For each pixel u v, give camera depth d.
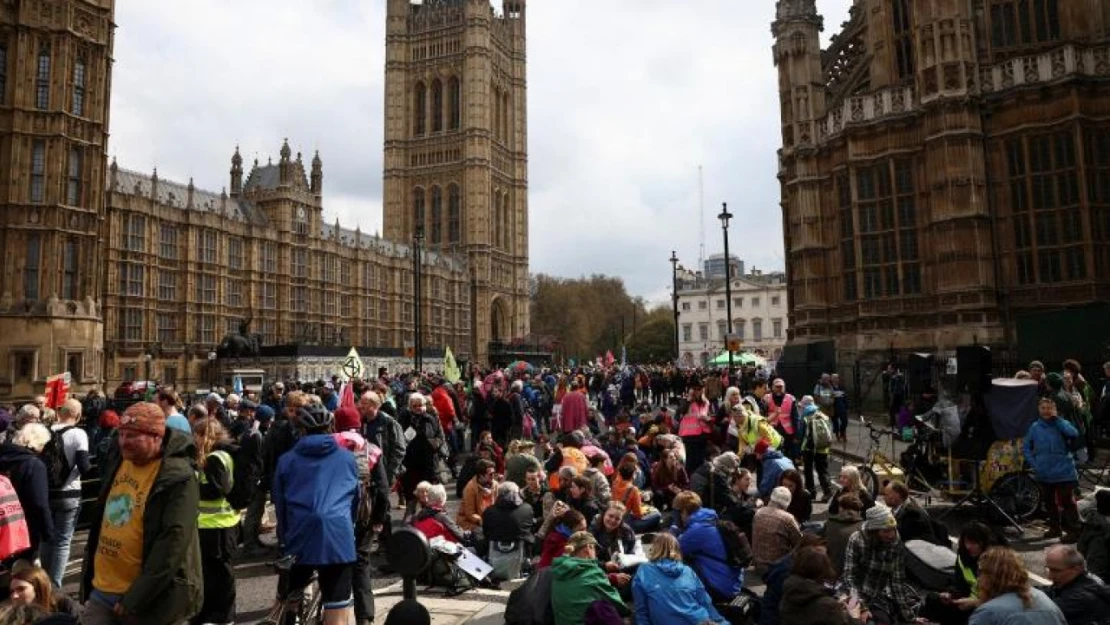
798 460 18.69
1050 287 28.09
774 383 19.41
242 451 10.91
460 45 139.88
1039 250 28.44
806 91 36.72
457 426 24.81
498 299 143.38
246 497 10.83
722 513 12.61
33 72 32.84
